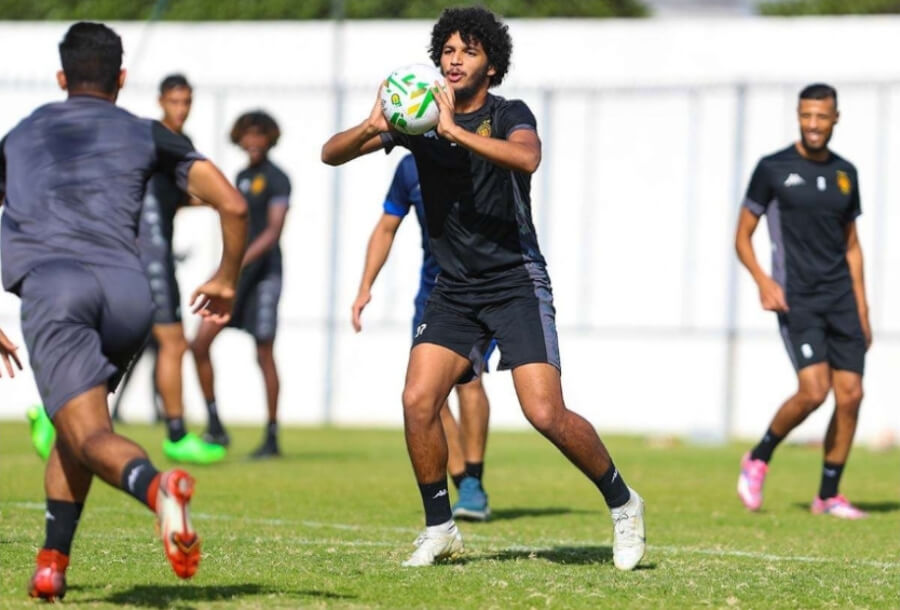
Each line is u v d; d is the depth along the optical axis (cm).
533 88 5219
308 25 5441
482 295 1764
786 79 5056
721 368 5088
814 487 3328
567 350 5244
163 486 1269
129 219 1427
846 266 2739
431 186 1758
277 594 1534
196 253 5447
